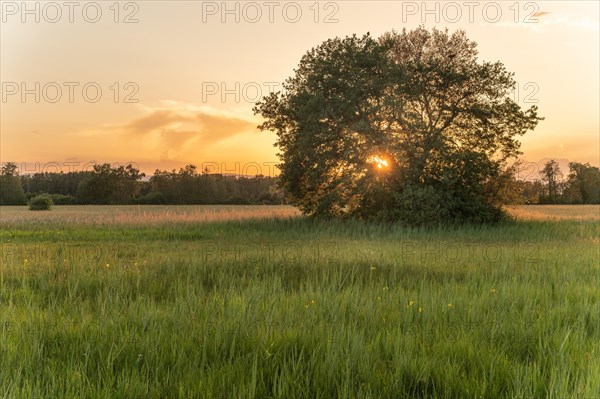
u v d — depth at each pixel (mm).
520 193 35125
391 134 31172
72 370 4648
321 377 4520
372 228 27188
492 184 34531
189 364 4750
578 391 4195
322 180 33062
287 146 34125
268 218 37750
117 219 38438
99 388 4227
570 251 16016
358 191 30797
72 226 32312
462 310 7062
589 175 107812
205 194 99312
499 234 25406
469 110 32625
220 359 5125
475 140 33625
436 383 4598
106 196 99062
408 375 4727
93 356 5090
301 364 4820
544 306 7680
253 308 6848
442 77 31891
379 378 4570
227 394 4246
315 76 32031
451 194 30578
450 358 5230
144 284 9422
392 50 34750
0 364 4785
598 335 6148
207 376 4625
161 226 31797
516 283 9188
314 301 7422
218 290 8859
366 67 31766
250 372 4645
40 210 69812
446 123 33500
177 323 6242
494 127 33156
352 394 4207
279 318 6469
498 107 32750
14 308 7062
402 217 29641
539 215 47094
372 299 7875
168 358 5043
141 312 6641
